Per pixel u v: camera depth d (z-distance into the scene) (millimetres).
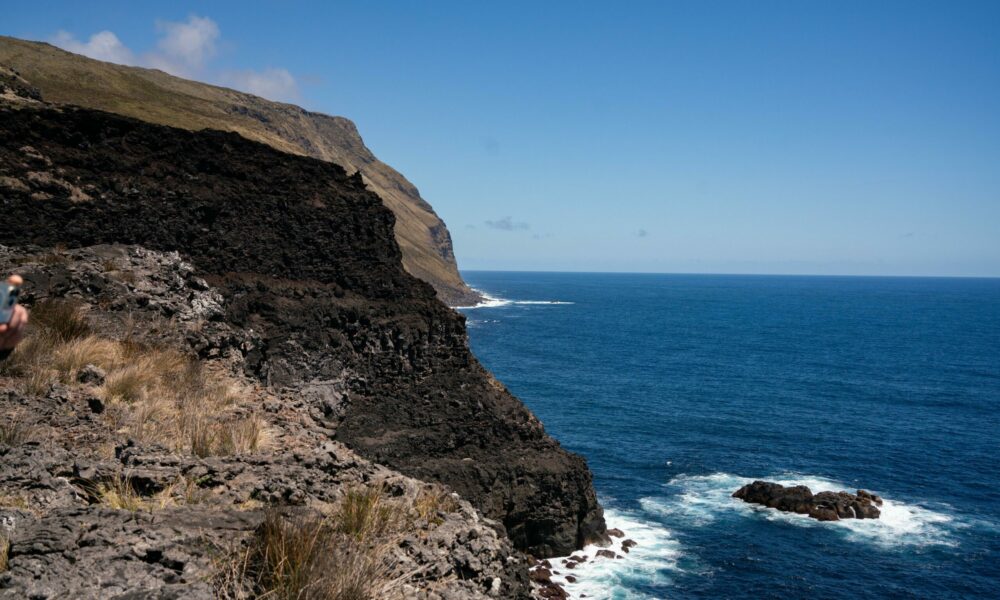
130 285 17547
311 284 24969
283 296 23656
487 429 25125
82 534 5762
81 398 10844
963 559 31141
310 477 8555
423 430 23703
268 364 20812
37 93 30766
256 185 25891
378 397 24031
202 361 16141
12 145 20891
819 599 27031
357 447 21453
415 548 7047
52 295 15477
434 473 22359
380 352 24797
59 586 4910
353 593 5590
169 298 18328
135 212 21875
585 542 28156
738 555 30484
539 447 26438
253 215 24969
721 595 26688
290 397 17172
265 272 24469
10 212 19391
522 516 25156
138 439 9227
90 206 20984
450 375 26109
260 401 14422
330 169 28812
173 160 24297
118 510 6348
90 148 22484
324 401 21672
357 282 26391
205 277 22500
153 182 23016
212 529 6293
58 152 21688
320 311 23672
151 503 7086
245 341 19234
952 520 35656
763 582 28078
